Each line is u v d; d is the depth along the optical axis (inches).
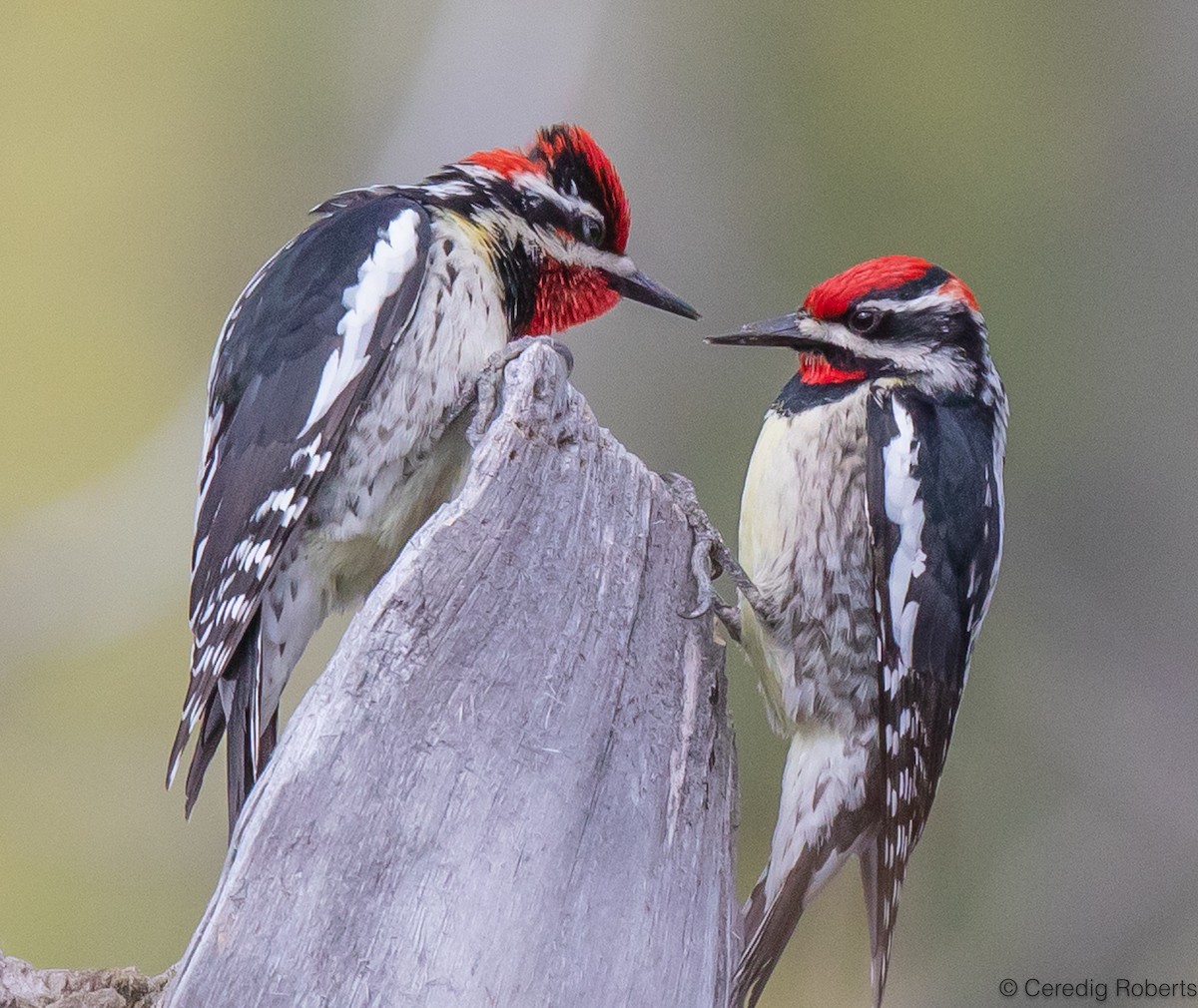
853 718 289.4
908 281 304.3
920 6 550.9
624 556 216.7
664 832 210.1
